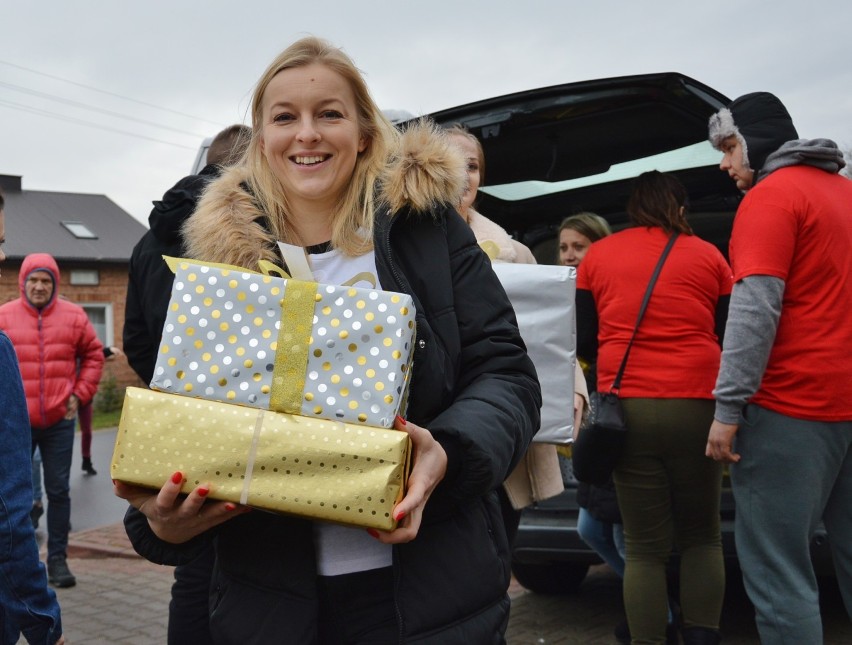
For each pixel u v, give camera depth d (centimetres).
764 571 272
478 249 179
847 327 265
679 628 381
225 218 176
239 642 168
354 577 168
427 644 161
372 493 144
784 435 266
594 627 425
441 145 174
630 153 473
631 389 323
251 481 148
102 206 3036
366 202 175
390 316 149
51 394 530
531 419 172
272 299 152
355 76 178
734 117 307
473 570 167
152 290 229
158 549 173
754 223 270
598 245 349
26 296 542
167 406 151
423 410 165
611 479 349
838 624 409
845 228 269
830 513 277
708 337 329
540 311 274
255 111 184
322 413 149
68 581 525
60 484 532
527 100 418
